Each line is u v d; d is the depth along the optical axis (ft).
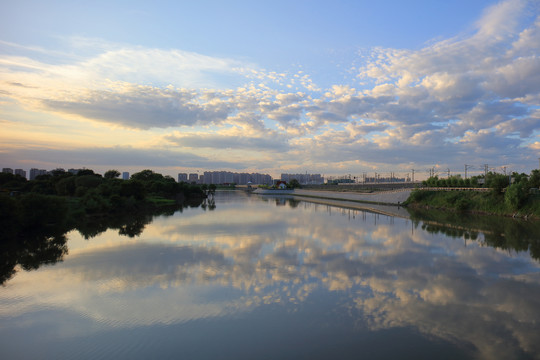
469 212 245.45
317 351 44.06
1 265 89.35
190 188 463.83
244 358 42.50
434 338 47.57
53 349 45.27
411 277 76.23
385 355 43.09
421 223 179.52
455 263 88.94
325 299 62.49
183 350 44.65
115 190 258.16
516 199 210.38
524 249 107.65
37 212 142.92
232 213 238.89
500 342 46.47
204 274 78.74
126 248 109.81
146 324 52.47
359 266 85.56
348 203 372.58
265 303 60.70
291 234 138.41
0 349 45.42
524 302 61.05
